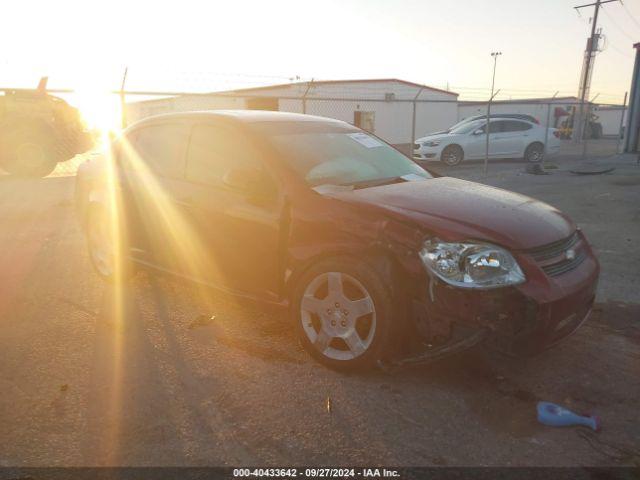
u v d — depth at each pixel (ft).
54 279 16.97
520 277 9.39
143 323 13.50
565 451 8.52
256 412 9.58
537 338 9.44
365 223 10.37
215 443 8.71
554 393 10.22
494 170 49.55
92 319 13.75
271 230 11.55
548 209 11.91
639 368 11.17
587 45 119.96
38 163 41.75
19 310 14.39
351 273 10.33
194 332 12.95
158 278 16.85
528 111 121.70
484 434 8.95
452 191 12.02
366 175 12.85
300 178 11.67
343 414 9.51
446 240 9.60
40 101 42.11
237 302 12.66
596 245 20.86
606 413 9.58
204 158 13.41
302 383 10.55
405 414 9.50
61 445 8.64
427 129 102.73
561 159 61.00
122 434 8.93
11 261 18.97
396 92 96.12
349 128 15.23
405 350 10.49
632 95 51.90
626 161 49.39
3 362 11.45
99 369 11.15
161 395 10.15
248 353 11.84
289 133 13.23
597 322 13.46
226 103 81.05
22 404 9.82
